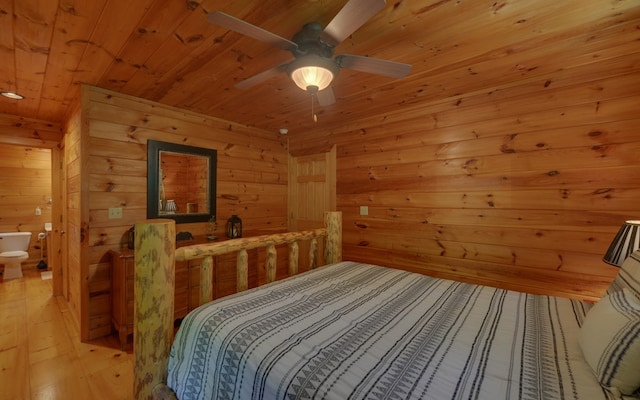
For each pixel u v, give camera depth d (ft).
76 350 7.43
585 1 4.56
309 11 4.69
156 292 4.03
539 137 7.44
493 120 8.11
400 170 9.99
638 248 4.77
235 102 9.21
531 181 7.57
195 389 3.65
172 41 5.67
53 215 11.23
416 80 7.59
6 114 10.32
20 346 7.59
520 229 7.74
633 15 4.90
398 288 5.67
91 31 5.31
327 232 8.04
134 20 4.99
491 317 4.35
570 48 5.99
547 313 4.53
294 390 2.75
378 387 2.68
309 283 5.85
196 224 10.36
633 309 3.01
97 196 8.13
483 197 8.32
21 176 14.48
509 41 5.71
